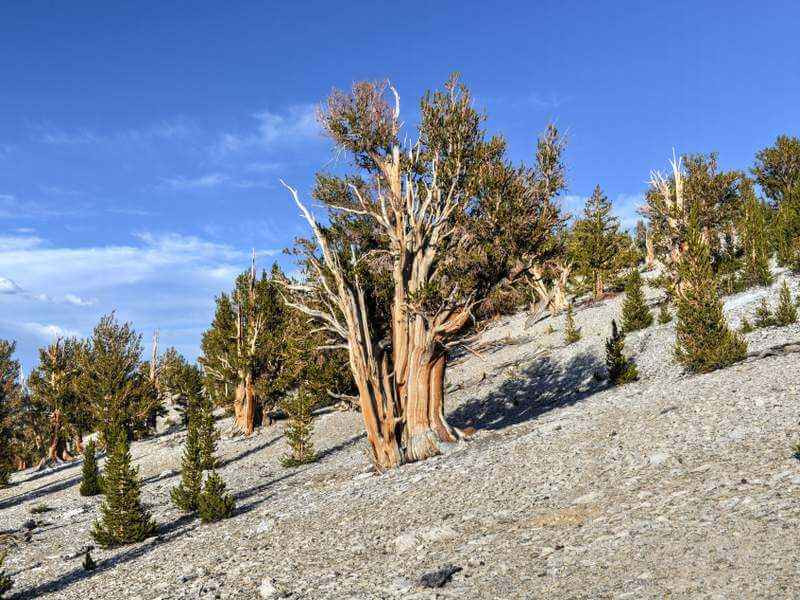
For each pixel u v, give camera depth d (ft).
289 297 94.38
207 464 103.14
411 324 70.38
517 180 69.21
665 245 138.31
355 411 123.95
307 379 114.73
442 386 70.69
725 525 24.26
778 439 35.53
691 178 130.72
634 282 116.78
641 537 25.32
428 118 71.36
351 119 71.87
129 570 47.44
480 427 85.81
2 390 173.06
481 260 68.39
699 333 71.87
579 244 168.86
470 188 68.18
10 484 149.18
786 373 55.57
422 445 67.36
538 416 76.79
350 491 57.93
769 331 81.51
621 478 36.11
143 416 152.87
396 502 46.44
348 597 27.17
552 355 115.96
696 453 37.17
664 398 58.59
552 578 23.40
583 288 176.76
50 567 57.93
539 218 67.92
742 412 44.96
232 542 47.78
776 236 133.18
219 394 145.69
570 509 32.65
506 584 23.93
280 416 146.92
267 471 95.30
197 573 39.14
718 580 19.77
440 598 24.12
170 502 84.12
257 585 33.35
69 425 165.78
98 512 89.20
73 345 173.88
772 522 23.30
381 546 35.29
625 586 21.07
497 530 32.14
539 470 43.86
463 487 45.14
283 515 53.98
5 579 49.60
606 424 53.57
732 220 135.95
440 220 71.82
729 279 118.21
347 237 80.38
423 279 71.36
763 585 18.70
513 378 111.04
